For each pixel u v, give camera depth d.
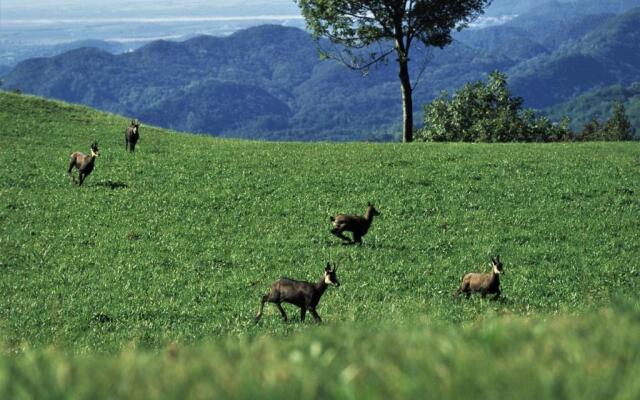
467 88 151.75
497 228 55.34
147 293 40.59
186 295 40.25
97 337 33.09
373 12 110.25
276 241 51.12
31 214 56.38
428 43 113.62
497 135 144.88
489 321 13.98
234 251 49.00
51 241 50.47
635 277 44.53
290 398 7.30
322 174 70.19
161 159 75.38
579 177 70.19
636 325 11.50
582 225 56.16
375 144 90.94
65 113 99.44
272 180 67.88
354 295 39.75
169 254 48.22
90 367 9.61
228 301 39.06
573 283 42.78
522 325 12.42
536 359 8.64
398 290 41.16
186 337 31.55
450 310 35.28
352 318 30.66
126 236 51.94
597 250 50.28
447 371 8.03
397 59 113.31
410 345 10.35
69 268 45.16
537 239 52.91
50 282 42.44
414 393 7.32
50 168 69.81
